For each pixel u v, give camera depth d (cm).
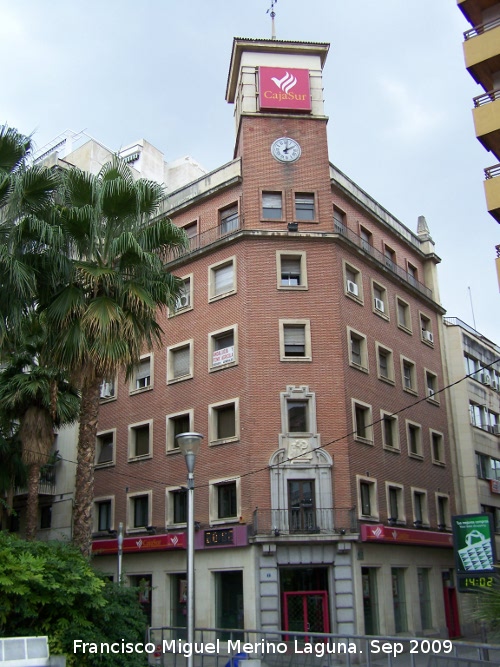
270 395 2841
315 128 3272
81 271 1886
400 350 3494
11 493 2867
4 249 1672
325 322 2975
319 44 3400
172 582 2964
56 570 1370
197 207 3369
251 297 2969
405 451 3322
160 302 2083
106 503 3397
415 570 3117
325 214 3138
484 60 2334
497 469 4184
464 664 1231
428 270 4038
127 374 1998
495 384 4509
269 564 2620
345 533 2666
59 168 2022
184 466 3038
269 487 2725
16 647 1084
